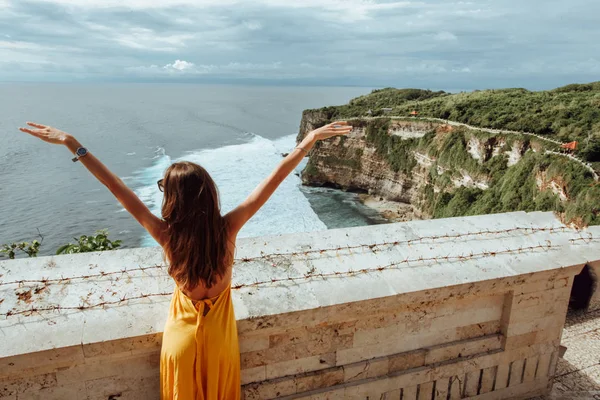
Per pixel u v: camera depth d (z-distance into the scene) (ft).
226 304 10.38
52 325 10.85
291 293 12.62
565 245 16.26
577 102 197.06
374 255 14.67
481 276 14.08
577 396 17.29
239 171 275.80
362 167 239.09
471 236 16.29
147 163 299.99
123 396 11.73
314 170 247.91
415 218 206.80
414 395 14.84
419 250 15.17
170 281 12.66
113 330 10.86
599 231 17.48
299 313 12.06
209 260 9.20
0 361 9.95
